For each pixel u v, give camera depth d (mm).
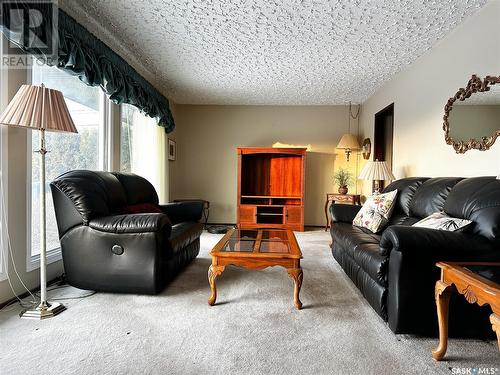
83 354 1438
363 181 5133
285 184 5523
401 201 2725
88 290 2242
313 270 2863
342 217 3201
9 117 1635
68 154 2699
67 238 2174
